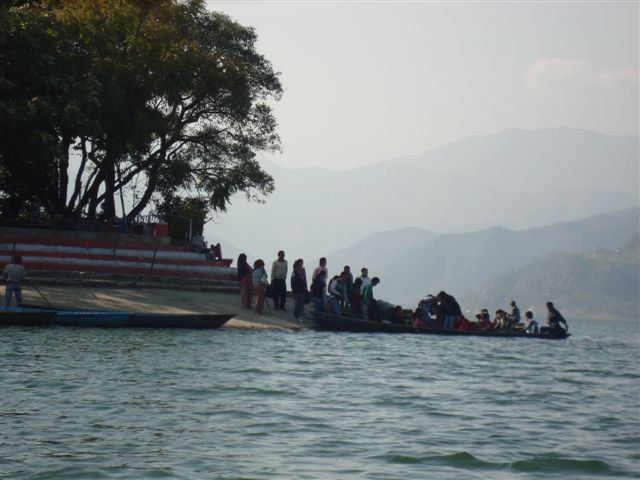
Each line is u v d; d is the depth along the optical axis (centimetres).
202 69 4928
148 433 1375
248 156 5659
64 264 4303
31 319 3272
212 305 4059
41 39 4262
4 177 5038
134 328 3419
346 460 1229
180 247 4903
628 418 1719
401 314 4491
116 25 4681
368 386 2067
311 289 4172
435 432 1476
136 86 4725
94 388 1808
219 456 1229
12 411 1516
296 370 2325
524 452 1327
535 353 3500
